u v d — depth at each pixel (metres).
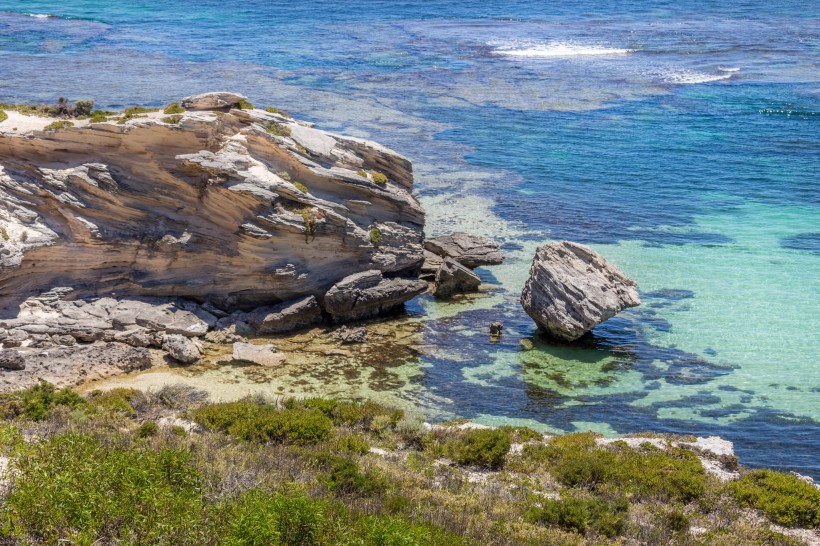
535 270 47.81
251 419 31.81
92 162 46.66
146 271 46.81
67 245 45.06
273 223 46.06
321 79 114.31
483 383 41.78
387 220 52.41
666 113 100.56
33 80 103.69
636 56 134.88
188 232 47.19
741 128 94.00
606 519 24.75
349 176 50.47
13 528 17.55
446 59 131.00
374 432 33.69
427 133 90.94
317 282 48.44
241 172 46.69
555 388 41.44
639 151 85.88
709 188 75.00
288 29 159.12
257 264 46.75
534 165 81.25
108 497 19.39
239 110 49.84
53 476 19.80
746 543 24.55
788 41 148.00
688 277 55.56
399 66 124.94
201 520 19.39
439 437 33.28
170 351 42.62
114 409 33.75
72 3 188.25
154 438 28.86
